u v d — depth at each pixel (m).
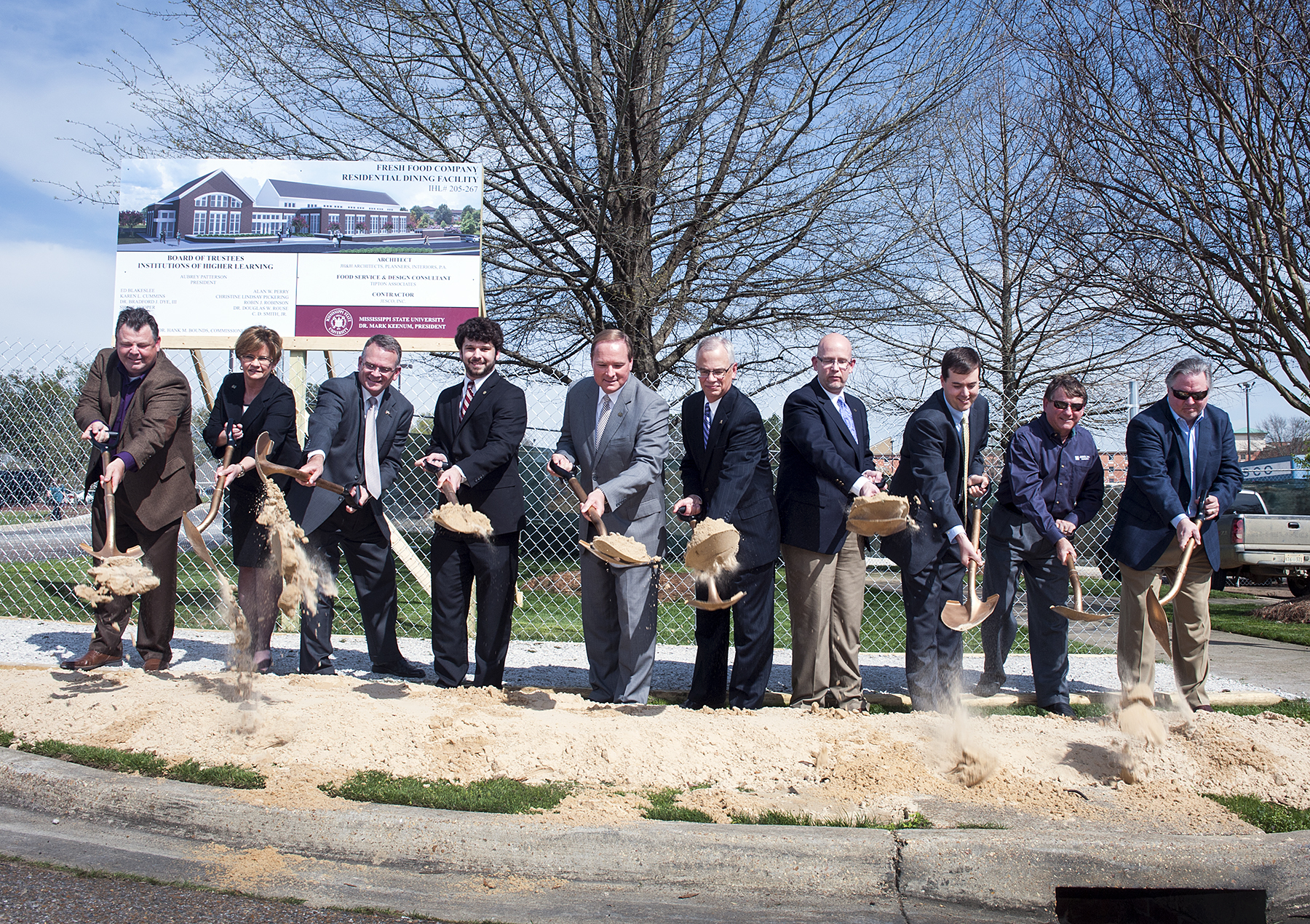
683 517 4.55
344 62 10.12
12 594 8.41
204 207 6.93
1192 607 4.67
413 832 2.93
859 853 2.82
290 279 6.91
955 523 4.35
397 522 7.67
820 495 4.45
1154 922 2.79
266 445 4.18
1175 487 4.62
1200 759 3.62
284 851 2.99
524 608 8.45
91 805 3.25
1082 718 4.30
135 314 4.82
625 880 2.83
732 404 4.47
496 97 10.26
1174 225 9.60
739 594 3.75
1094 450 4.90
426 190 6.95
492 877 2.86
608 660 4.68
